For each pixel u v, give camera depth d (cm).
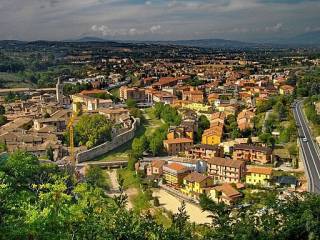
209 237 5616
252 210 5956
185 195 16750
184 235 5766
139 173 19262
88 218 5734
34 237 5200
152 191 17462
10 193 6656
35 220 5253
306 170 18050
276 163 19638
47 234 5228
